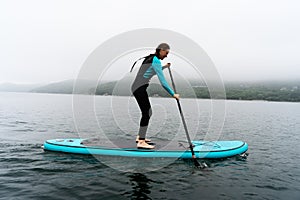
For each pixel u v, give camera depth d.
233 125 13.59
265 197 4.00
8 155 6.05
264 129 12.47
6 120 13.37
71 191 4.03
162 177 4.73
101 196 3.86
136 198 3.81
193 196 3.95
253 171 5.31
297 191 4.27
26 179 4.53
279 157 6.66
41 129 10.23
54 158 5.80
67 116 15.64
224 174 5.04
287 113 25.12
